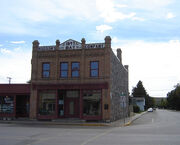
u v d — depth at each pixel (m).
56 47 29.42
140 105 91.19
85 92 28.05
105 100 26.95
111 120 27.59
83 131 17.88
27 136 14.64
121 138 13.65
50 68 29.41
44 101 29.39
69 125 24.28
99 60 27.80
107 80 27.16
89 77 27.84
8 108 30.78
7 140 12.92
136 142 12.13
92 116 27.22
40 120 28.95
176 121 30.17
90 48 28.27
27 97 31.53
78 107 28.73
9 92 30.59
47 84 29.14
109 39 27.81
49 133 16.31
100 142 12.14
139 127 21.69
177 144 11.52
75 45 28.94
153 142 12.14
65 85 28.45
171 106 120.38
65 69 29.03
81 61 28.39
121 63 36.97
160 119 34.97
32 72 29.97
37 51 30.12
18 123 26.33
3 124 25.00
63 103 29.19
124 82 40.38
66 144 11.55
